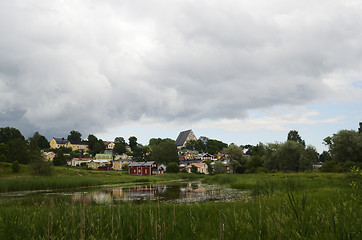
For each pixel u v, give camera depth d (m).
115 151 178.12
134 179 61.03
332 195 11.88
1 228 5.62
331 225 4.17
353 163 44.22
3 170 69.69
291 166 62.16
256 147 160.25
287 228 4.43
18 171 70.12
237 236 4.41
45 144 167.75
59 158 110.81
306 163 56.94
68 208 7.98
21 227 5.62
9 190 37.12
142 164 99.44
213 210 8.41
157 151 120.38
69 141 178.38
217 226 5.72
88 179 50.22
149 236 5.22
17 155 86.88
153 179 66.56
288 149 62.41
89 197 26.06
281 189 20.55
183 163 139.50
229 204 10.01
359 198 5.82
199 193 29.64
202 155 148.38
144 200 23.66
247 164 77.88
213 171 95.81
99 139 190.25
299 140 108.56
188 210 8.90
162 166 107.31
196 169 102.94
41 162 59.00
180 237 5.12
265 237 4.24
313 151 57.41
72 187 43.81
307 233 4.13
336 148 50.78
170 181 61.41
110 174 86.38
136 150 157.12
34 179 44.16
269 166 67.88
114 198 24.95
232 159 85.75
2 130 120.62
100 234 5.16
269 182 25.45
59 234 4.88
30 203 17.20
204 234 5.27
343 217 4.75
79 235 4.84
